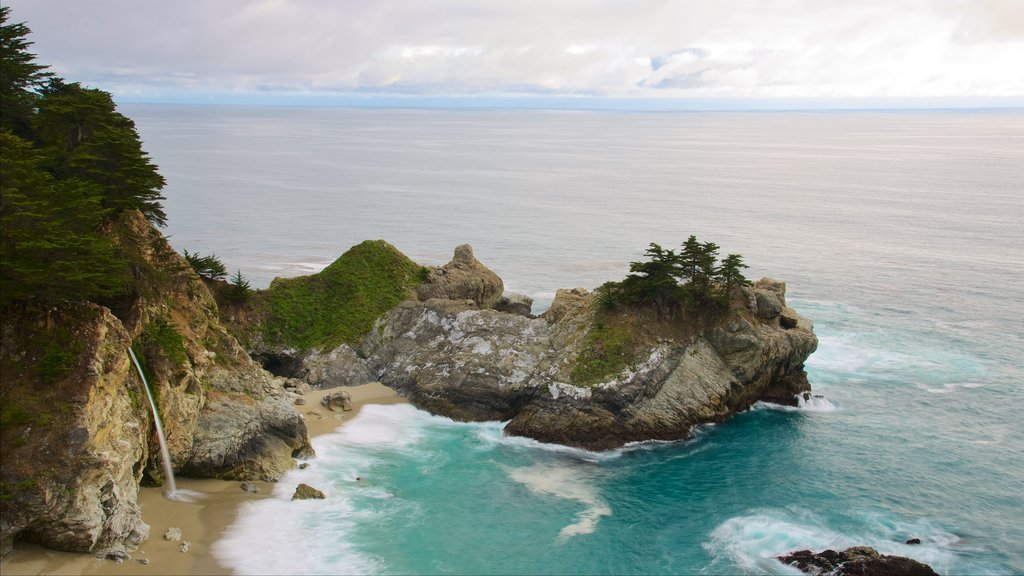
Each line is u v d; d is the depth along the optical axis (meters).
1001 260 156.25
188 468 60.03
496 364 79.44
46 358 48.94
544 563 53.00
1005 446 73.62
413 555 52.81
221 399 63.53
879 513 60.72
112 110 70.94
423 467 66.75
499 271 148.00
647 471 67.69
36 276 48.88
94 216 56.19
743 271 147.25
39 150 60.16
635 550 55.00
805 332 84.12
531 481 65.12
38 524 45.41
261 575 48.81
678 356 78.19
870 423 78.88
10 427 46.22
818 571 51.91
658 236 187.25
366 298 93.56
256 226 192.38
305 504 58.31
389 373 85.62
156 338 59.66
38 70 68.19
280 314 91.56
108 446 49.56
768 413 81.44
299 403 77.75
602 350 77.38
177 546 50.66
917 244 174.00
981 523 59.38
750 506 61.72
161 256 67.69
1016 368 94.88
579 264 155.50
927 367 95.12
